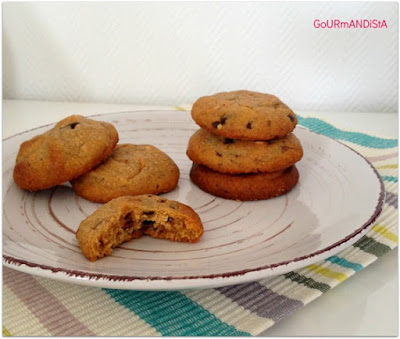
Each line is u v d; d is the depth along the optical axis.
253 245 0.29
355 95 0.57
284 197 0.34
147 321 0.25
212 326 0.24
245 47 0.56
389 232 0.31
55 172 0.33
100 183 0.33
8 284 0.27
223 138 0.34
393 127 0.51
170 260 0.27
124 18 0.55
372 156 0.42
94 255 0.27
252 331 0.24
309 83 0.57
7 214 0.31
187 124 0.43
